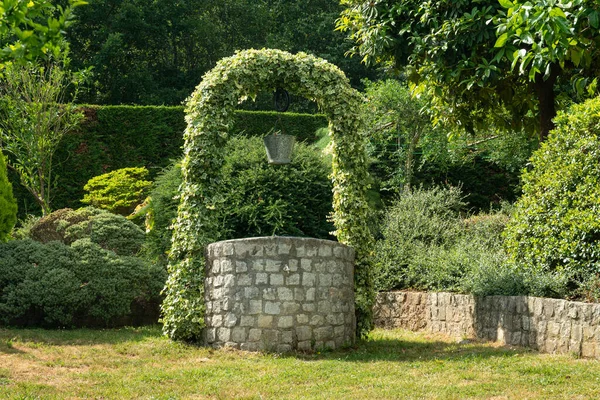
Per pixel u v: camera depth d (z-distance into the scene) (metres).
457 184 18.94
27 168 16.23
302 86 9.43
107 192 15.02
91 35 25.00
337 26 12.05
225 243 8.54
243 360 7.75
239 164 13.10
